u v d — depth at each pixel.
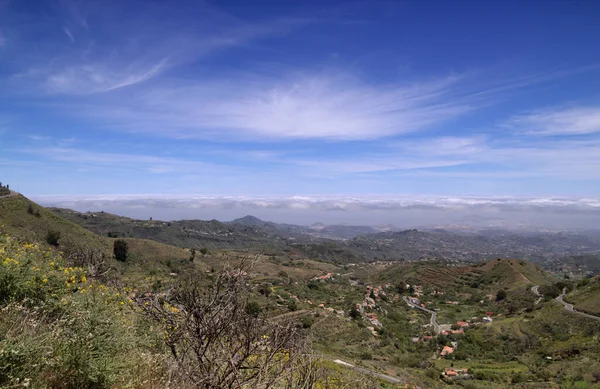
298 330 3.85
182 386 3.19
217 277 3.60
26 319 3.62
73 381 3.02
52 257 7.07
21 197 58.66
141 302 3.86
